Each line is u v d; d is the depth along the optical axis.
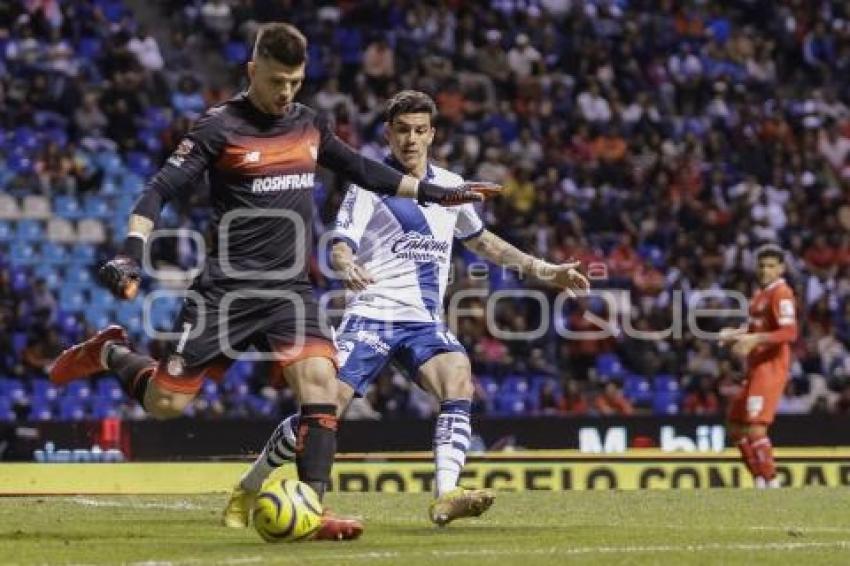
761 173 86.62
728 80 90.62
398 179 28.69
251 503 31.41
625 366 71.19
